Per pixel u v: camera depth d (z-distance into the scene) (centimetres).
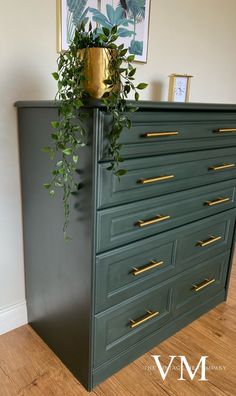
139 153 115
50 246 135
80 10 146
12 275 158
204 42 211
